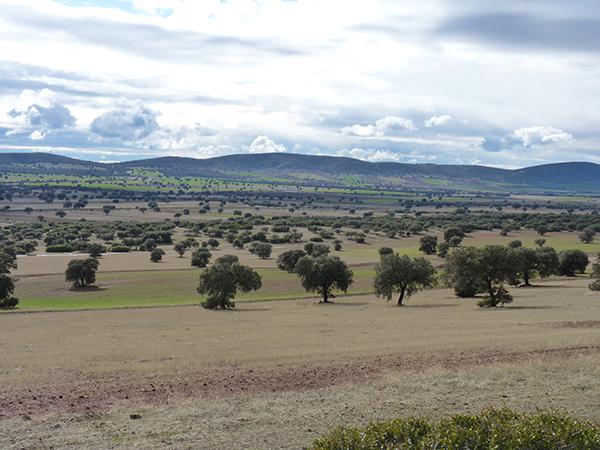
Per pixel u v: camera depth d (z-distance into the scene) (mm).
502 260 70062
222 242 194875
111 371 25984
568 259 114375
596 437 12992
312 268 89312
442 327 46812
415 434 13320
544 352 27953
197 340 42938
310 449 13594
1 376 26266
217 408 19422
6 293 87250
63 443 16453
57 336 49969
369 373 24297
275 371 24984
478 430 13250
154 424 17906
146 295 99500
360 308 76188
